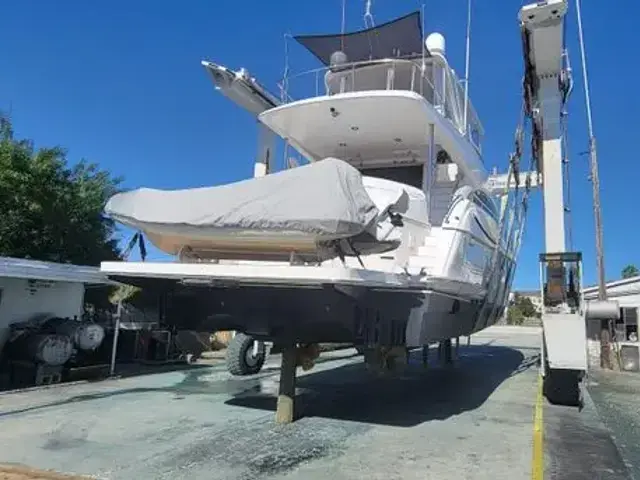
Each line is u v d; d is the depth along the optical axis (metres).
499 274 8.88
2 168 11.73
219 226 4.60
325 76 8.92
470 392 7.68
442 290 5.90
